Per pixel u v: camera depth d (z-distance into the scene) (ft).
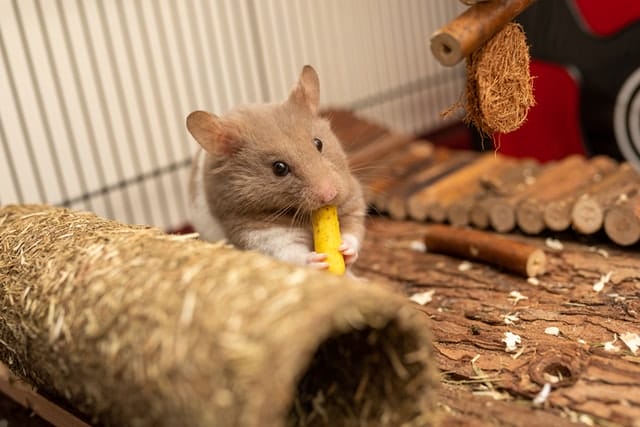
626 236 1.08
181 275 0.70
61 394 0.80
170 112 1.67
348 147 1.50
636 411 0.76
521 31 0.92
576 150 1.61
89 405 0.74
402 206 1.36
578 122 1.59
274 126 0.94
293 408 0.76
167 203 1.70
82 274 0.76
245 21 1.74
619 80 1.52
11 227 0.95
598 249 1.13
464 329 0.94
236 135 0.94
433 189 1.36
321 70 1.91
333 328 0.64
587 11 1.52
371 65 2.02
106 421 0.74
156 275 0.71
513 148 1.66
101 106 1.56
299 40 1.86
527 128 1.63
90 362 0.71
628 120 1.53
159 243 0.77
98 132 1.57
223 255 0.72
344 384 0.75
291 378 0.61
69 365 0.74
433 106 2.20
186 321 0.66
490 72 0.88
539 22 1.56
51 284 0.78
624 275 1.03
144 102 1.62
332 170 0.93
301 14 1.84
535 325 0.93
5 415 0.98
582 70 1.55
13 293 0.82
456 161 1.48
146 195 1.66
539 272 1.07
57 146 1.52
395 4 2.03
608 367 0.83
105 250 0.78
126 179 1.63
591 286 1.02
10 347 0.84
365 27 1.98
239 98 1.78
